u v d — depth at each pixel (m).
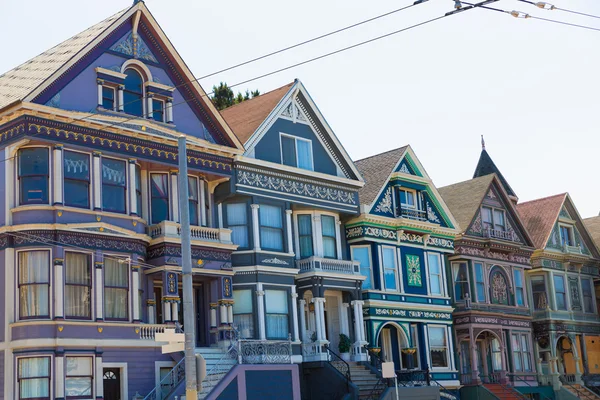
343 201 45.81
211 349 37.31
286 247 42.22
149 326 35.19
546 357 60.16
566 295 61.91
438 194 51.97
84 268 33.78
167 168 38.06
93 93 35.44
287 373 37.88
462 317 52.75
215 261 38.56
